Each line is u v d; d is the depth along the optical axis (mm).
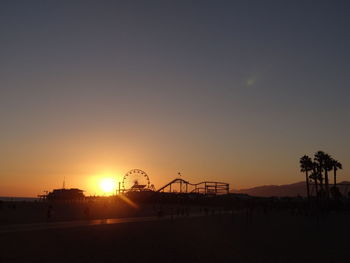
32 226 56125
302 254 40125
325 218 94938
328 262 36125
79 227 55844
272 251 41688
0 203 101188
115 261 33781
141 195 198125
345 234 59344
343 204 127250
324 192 129000
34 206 129125
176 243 45250
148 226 62719
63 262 32375
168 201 189375
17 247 37156
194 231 59219
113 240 44906
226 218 90625
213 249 41938
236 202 162375
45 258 33406
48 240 42062
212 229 63219
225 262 35281
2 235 43781
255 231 61938
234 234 56969
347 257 38688
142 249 40062
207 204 178750
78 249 38188
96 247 39781
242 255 38906
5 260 31844
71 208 122562
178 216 95125
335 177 134125
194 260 35656
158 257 36312
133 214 104750
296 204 146250
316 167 124750
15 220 68938
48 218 71438
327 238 53906
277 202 154125
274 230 64562
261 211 129250
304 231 63250
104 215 94500
